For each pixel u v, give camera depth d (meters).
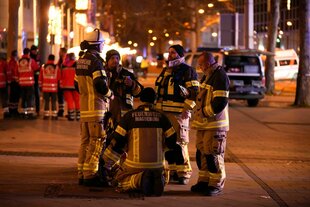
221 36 49.62
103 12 89.25
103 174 11.91
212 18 85.19
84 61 11.89
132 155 11.00
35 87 25.30
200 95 11.59
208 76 11.54
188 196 11.42
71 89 23.78
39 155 15.73
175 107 12.25
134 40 133.00
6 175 12.99
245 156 17.00
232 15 48.91
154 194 11.11
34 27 45.50
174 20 89.38
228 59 34.69
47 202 10.63
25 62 24.08
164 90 12.30
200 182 11.80
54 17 37.06
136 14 103.56
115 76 12.78
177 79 12.23
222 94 11.23
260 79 34.62
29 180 12.53
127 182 11.13
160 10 93.44
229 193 11.89
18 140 18.41
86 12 50.25
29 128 21.41
